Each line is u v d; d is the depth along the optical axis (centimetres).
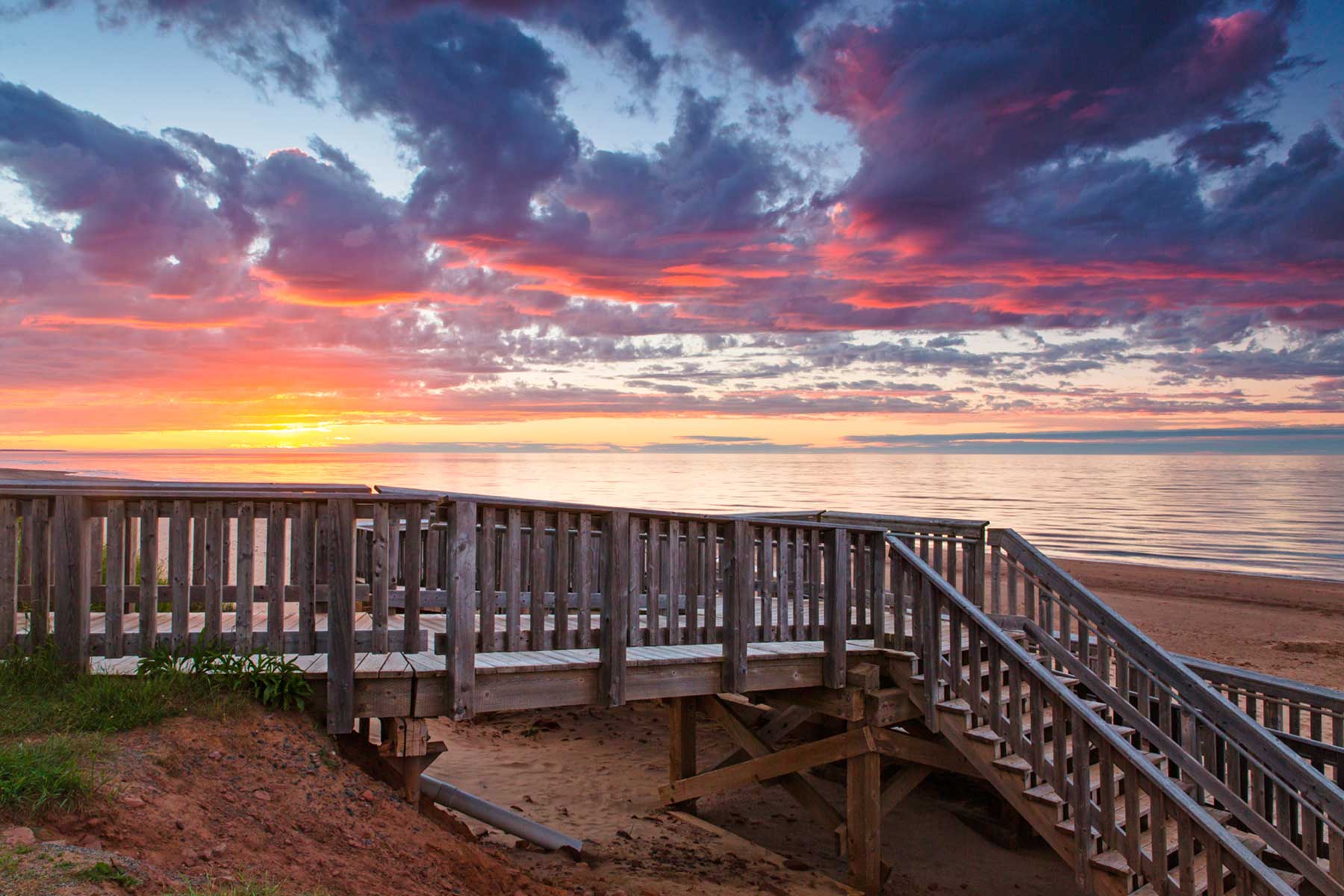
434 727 1089
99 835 384
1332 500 9706
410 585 614
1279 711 785
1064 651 870
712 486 11038
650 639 684
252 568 568
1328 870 683
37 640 541
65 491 536
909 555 797
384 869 462
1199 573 3466
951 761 763
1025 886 783
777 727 904
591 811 861
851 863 765
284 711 554
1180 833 618
